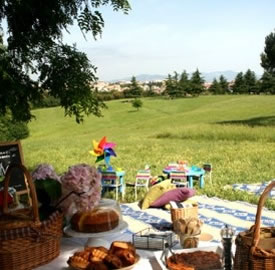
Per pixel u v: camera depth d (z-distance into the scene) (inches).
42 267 100.2
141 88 3437.5
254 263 82.1
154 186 281.7
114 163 526.3
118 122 1883.6
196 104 2447.1
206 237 125.3
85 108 237.0
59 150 769.6
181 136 928.9
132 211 272.4
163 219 248.4
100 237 110.4
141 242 110.0
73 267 95.8
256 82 3425.2
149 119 1920.5
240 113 1700.3
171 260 95.7
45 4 218.1
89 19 224.8
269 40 1481.3
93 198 109.0
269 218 244.2
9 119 260.2
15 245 94.9
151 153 633.0
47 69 229.5
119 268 92.4
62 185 108.9
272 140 786.2
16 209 109.9
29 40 220.8
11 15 218.5
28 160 633.6
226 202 289.7
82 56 234.2
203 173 347.9
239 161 510.3
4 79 211.9
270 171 426.9
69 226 115.8
